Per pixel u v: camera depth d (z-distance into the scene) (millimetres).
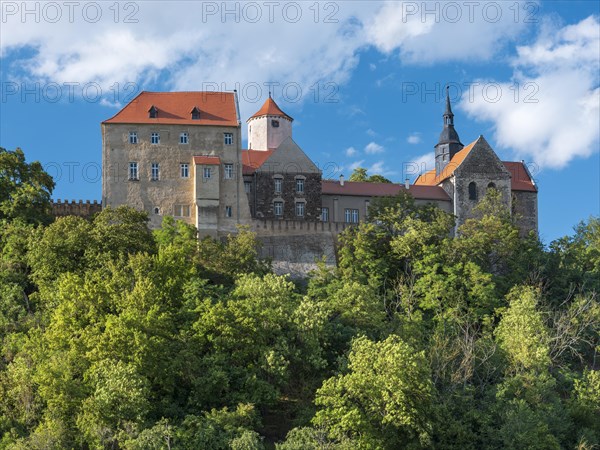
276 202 143125
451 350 102875
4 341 101438
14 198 123750
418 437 91625
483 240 129375
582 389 102375
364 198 148750
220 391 95000
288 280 130500
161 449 84188
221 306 99438
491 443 94125
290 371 101000
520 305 111188
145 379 90688
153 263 107500
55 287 108875
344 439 89375
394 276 128000
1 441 87438
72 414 89688
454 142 161375
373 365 93938
